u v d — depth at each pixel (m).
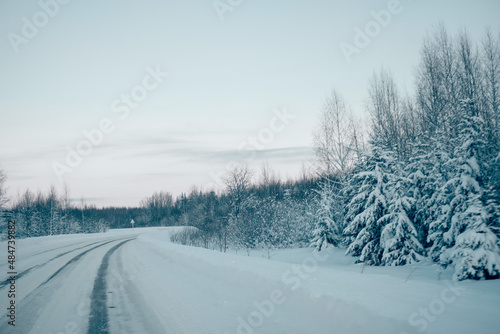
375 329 4.53
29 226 56.81
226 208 44.38
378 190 17.55
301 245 31.73
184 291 8.95
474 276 9.89
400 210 16.42
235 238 31.94
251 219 32.47
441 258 12.30
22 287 9.93
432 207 15.24
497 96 23.84
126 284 10.33
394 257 15.97
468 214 11.16
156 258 17.39
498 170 11.86
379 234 17.41
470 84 24.64
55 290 9.48
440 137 16.17
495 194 11.02
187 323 6.25
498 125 14.67
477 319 4.35
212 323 6.17
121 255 19.61
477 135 12.20
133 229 78.31
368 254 17.31
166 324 6.26
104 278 11.47
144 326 6.19
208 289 8.87
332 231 24.89
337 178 28.62
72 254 20.25
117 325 6.27
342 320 5.06
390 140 29.11
